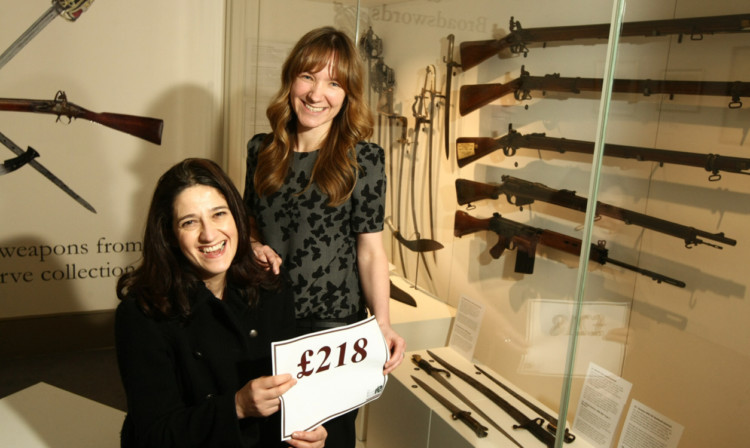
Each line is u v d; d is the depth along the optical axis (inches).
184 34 124.3
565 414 46.4
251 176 63.6
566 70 53.3
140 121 122.3
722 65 41.1
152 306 42.6
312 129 57.9
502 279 63.2
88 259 123.7
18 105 112.0
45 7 110.3
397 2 80.7
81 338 126.0
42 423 65.6
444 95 73.4
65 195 119.3
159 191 42.9
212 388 45.8
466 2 67.0
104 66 117.8
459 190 71.4
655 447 45.9
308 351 44.0
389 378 69.1
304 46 54.9
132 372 42.6
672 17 43.3
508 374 61.3
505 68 61.7
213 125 132.9
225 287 48.3
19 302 119.5
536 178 58.0
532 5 56.6
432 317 73.4
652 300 46.3
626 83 46.7
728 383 41.8
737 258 41.1
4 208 115.2
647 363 46.6
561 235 54.4
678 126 44.1
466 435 55.5
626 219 48.0
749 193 40.4
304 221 57.6
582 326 49.8
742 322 41.2
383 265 59.4
